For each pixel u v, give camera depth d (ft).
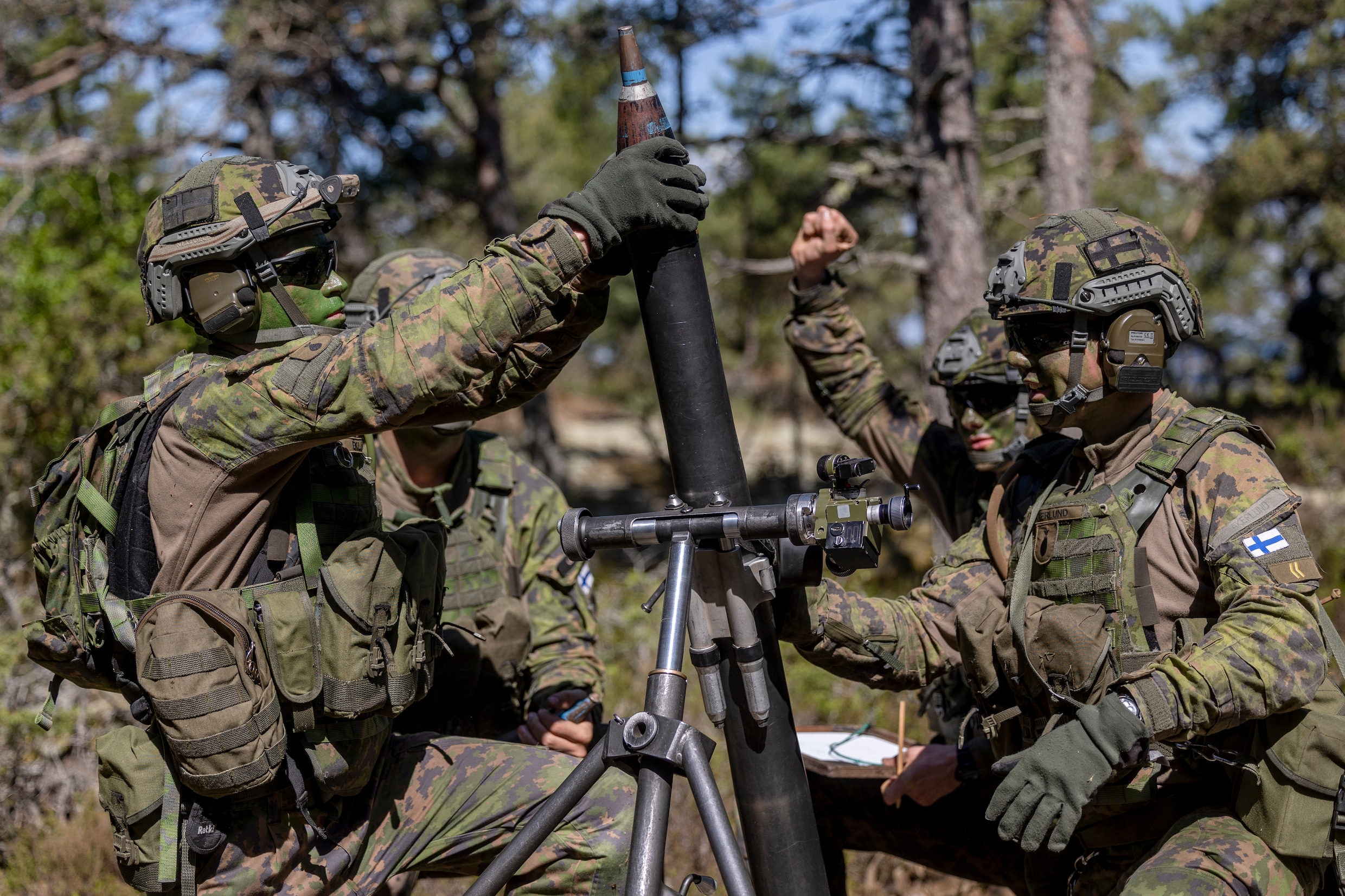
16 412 25.50
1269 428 54.03
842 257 11.18
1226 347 76.89
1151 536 7.39
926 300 26.94
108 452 7.60
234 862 7.40
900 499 6.44
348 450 8.05
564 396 103.91
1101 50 41.57
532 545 10.63
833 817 10.03
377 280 10.74
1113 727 6.49
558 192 73.10
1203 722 6.57
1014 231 45.29
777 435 80.12
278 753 7.09
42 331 26.58
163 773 7.38
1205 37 52.31
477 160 44.73
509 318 6.97
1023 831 6.56
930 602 8.58
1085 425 7.96
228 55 39.04
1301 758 6.78
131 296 27.99
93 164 34.06
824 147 34.86
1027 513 8.11
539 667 10.37
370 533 7.70
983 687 7.90
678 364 7.02
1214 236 59.36
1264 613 6.73
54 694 8.00
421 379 6.91
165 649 6.89
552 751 8.30
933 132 26.63
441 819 8.05
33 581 21.61
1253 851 6.80
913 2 26.81
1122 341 7.45
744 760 7.17
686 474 7.10
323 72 40.70
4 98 37.73
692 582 6.96
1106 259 7.46
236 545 7.33
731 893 5.82
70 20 38.83
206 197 7.52
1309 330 59.21
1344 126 47.98
